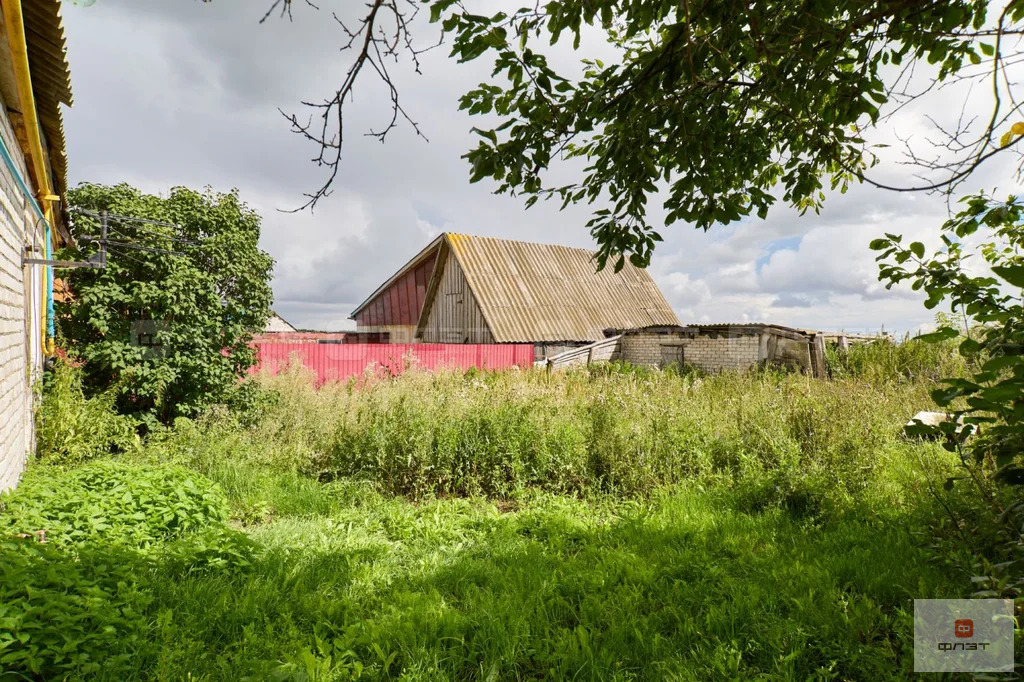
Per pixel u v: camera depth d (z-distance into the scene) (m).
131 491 5.04
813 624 3.24
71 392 7.92
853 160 3.61
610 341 21.86
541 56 2.80
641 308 25.55
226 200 10.53
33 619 2.67
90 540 4.12
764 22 2.77
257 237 10.96
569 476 6.86
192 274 9.45
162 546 4.35
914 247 2.56
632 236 3.52
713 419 7.93
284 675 2.63
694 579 3.99
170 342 9.14
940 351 12.30
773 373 13.84
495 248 23.94
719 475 6.30
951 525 4.12
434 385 10.92
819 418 6.69
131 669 2.71
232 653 3.00
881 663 2.67
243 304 10.39
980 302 2.37
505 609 3.53
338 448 7.29
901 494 5.35
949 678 2.53
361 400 9.50
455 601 3.80
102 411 8.14
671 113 3.08
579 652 3.05
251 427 8.89
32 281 7.28
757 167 3.89
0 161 5.00
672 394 9.64
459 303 23.08
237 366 10.27
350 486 6.58
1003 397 1.62
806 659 2.89
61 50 4.73
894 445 6.70
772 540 4.68
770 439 6.61
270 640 3.12
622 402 8.14
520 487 6.48
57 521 4.41
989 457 3.50
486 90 2.97
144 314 9.34
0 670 2.42
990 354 2.10
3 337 5.05
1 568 2.98
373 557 4.57
